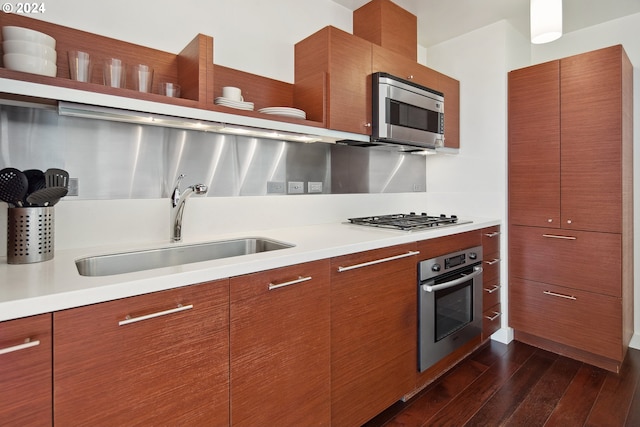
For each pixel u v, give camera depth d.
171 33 1.61
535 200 2.40
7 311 0.73
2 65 1.14
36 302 0.76
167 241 1.56
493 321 2.47
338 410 1.44
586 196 2.16
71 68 1.18
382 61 2.07
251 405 1.15
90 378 0.84
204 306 1.03
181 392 0.99
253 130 1.62
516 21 2.54
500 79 2.54
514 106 2.49
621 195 2.03
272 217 1.97
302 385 1.30
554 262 2.31
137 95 1.21
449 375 2.07
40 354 0.77
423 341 1.84
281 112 1.67
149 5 1.55
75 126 1.35
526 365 2.18
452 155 2.86
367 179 2.53
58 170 1.21
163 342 0.95
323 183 2.23
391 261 1.67
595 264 2.14
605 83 2.08
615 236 2.05
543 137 2.35
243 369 1.12
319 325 1.35
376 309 1.59
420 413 1.71
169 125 1.50
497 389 1.91
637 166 2.38
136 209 1.50
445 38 2.82
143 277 0.93
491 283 2.44
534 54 2.90
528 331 2.45
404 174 2.84
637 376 2.03
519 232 2.48
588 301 2.17
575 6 2.33
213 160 1.73
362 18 2.31
